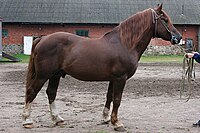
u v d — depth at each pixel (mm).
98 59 7730
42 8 43844
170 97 12688
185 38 43156
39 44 7883
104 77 7855
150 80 17641
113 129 8078
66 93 13469
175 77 18938
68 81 17359
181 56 40406
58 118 8391
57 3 44688
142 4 45125
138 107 10797
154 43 42344
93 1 45188
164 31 8117
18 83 16328
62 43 7832
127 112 10047
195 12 44094
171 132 7828
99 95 13031
